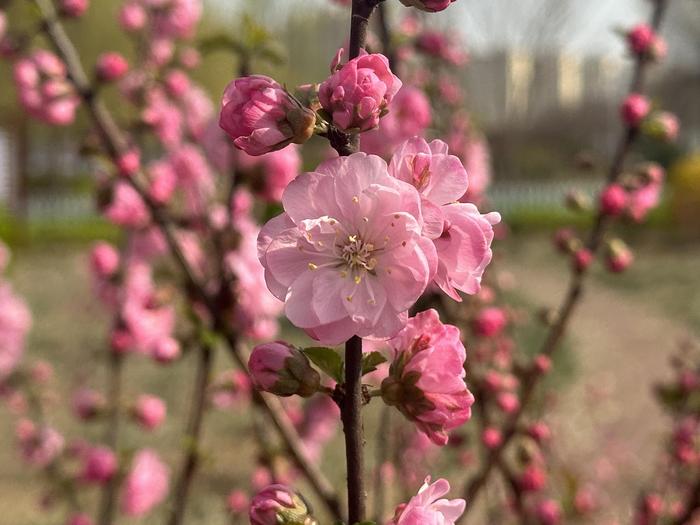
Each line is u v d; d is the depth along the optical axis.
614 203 0.34
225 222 0.33
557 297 1.42
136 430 0.74
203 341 0.29
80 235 2.29
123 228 0.39
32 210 2.55
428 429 0.15
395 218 0.13
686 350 0.45
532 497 0.39
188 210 0.35
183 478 0.33
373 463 0.46
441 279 0.14
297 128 0.14
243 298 0.30
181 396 0.84
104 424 0.74
